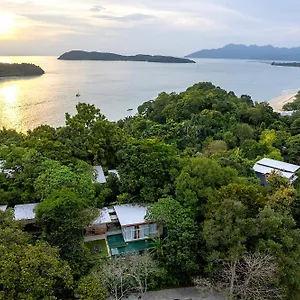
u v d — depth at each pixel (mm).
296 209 27625
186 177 26656
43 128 36906
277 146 52625
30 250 18031
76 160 31219
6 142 37500
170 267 23328
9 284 15961
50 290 17188
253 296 19750
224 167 31750
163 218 24359
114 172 32688
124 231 25344
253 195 24359
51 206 21812
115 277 21109
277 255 20484
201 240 23438
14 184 28047
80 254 22000
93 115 37812
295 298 20859
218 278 22094
